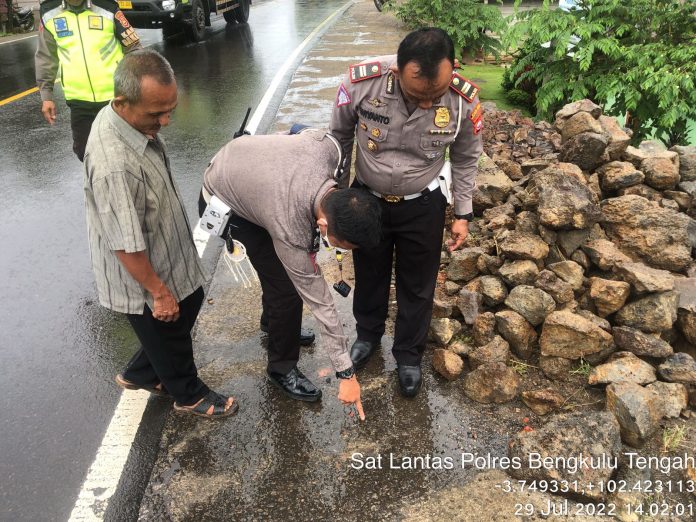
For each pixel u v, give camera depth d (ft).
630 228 10.43
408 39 6.41
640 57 16.22
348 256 12.50
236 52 35.22
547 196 9.87
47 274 12.47
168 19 35.12
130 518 7.11
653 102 16.79
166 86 6.23
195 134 20.51
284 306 8.13
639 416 7.57
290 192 6.56
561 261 9.95
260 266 7.89
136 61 6.15
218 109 23.31
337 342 6.98
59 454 8.05
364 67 7.12
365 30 41.32
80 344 10.34
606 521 6.83
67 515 7.16
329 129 7.85
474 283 10.28
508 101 24.29
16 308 11.32
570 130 12.24
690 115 16.21
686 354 8.48
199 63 32.35
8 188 16.63
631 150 12.05
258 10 57.06
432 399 8.75
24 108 24.26
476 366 9.05
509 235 10.21
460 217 8.37
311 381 9.17
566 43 17.22
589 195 9.88
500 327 9.39
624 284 9.07
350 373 7.06
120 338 10.50
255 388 9.04
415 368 8.97
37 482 7.62
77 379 9.50
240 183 7.02
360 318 9.45
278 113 22.18
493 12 30.32
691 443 7.77
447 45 6.37
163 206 6.98
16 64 33.58
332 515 7.01
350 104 7.36
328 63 30.76
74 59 12.42
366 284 9.00
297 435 8.17
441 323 9.78
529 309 9.23
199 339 10.15
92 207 6.79
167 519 7.00
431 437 8.07
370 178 7.75
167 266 7.28
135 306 7.14
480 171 12.37
